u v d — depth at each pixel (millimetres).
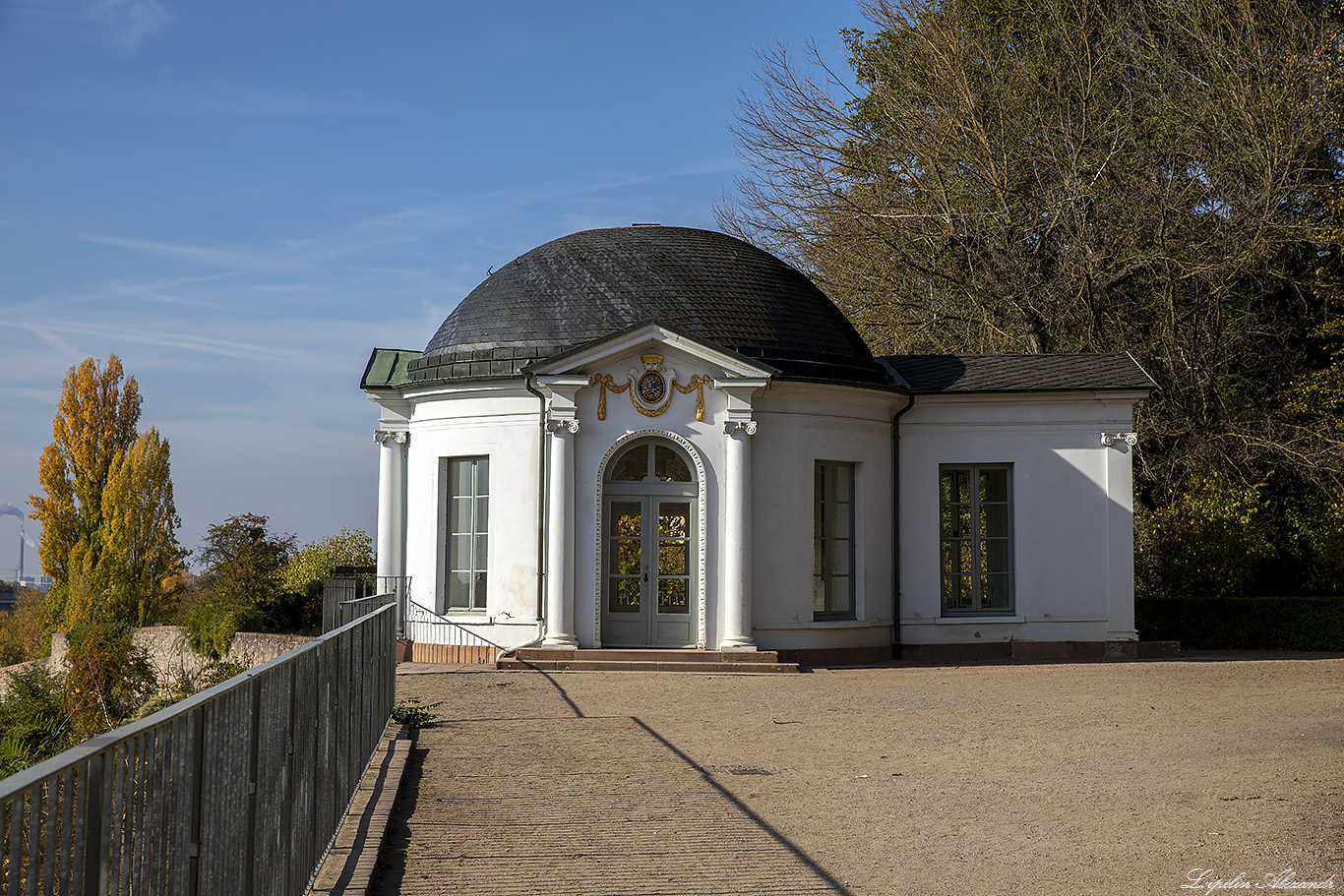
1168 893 7070
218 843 5051
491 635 20531
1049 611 21562
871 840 8359
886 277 36625
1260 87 30672
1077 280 31844
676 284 21359
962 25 36000
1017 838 8344
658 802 9570
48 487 53094
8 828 3371
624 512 20266
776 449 20359
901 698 15750
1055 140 33250
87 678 25328
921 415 21922
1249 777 10133
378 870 7680
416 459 22047
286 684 6441
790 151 38438
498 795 9836
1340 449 29375
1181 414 31078
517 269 22438
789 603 20219
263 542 39188
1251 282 32250
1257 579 30094
